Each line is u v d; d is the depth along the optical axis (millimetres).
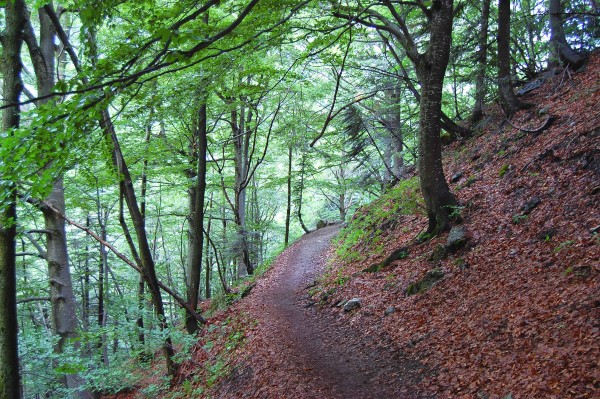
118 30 10219
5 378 6035
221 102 16688
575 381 4676
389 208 16625
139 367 14062
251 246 22469
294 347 9117
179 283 31531
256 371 8484
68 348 8648
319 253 20297
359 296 10891
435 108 11039
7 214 5859
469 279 8547
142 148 15234
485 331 6664
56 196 9023
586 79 13398
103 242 10062
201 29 7652
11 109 5859
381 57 20062
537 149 11367
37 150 4371
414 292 9430
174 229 29453
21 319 16906
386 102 21859
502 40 14711
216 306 16500
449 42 10836
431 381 6203
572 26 16344
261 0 7852
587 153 9258
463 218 10891
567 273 6715
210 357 10914
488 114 17672
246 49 8477
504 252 8625
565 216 8281
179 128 17281
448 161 16422
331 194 38625
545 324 5949
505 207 10148
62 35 7887
